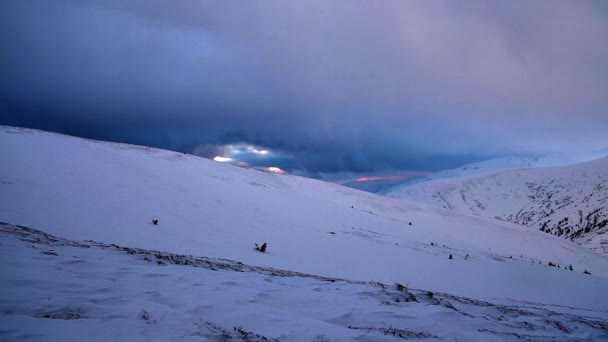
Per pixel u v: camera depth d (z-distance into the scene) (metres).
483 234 81.12
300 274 15.46
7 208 19.11
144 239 19.16
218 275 10.59
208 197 41.91
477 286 25.17
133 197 30.97
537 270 42.66
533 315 11.91
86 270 8.60
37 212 19.70
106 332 4.45
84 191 28.20
